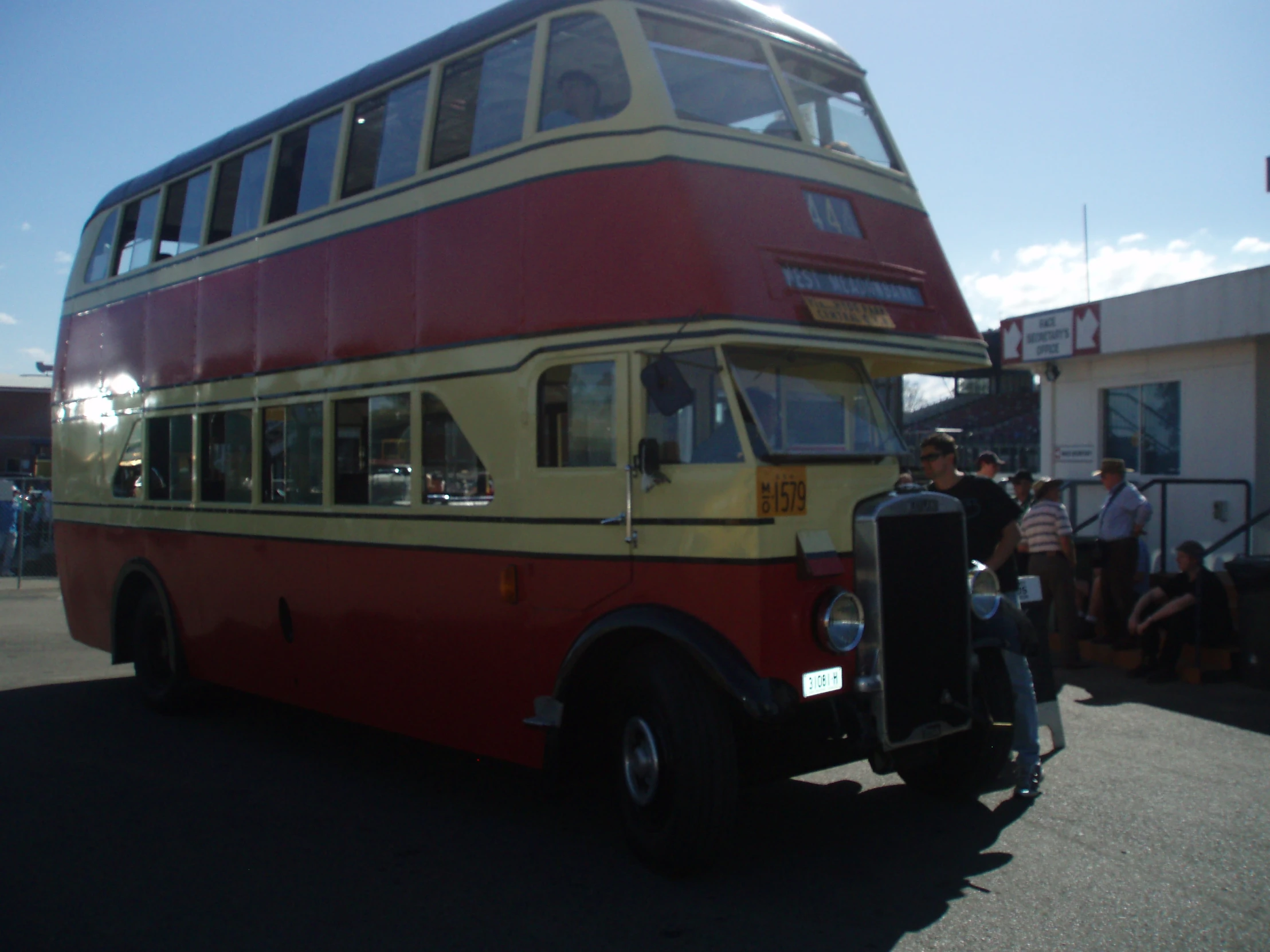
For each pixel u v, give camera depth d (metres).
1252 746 7.15
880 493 5.26
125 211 9.93
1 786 6.58
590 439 5.36
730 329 4.84
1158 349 12.38
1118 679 9.45
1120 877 4.86
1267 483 11.56
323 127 7.41
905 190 6.25
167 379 8.93
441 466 6.19
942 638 5.22
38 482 22.31
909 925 4.38
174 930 4.40
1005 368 14.52
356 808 6.14
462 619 6.02
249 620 7.86
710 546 4.82
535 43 5.78
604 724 5.48
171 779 6.78
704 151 5.18
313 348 7.23
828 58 6.30
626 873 5.04
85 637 10.12
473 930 4.39
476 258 5.96
